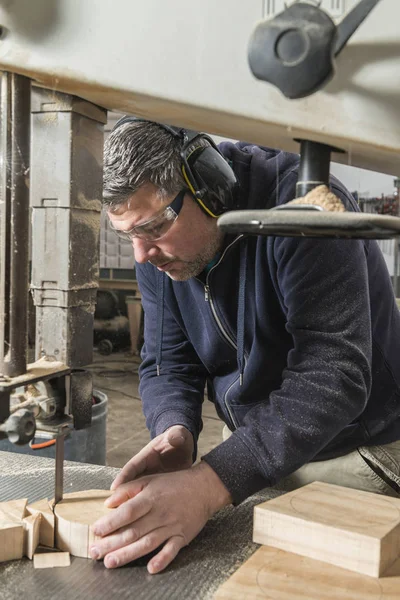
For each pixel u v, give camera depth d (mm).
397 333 1199
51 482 1144
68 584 786
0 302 660
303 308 949
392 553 831
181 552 883
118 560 823
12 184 636
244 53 542
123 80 551
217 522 990
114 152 908
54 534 875
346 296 938
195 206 973
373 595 749
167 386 1269
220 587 760
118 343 5559
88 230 750
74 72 555
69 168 698
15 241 649
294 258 946
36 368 729
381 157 608
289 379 958
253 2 532
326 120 549
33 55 556
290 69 476
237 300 1141
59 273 734
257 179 1048
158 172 906
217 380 1295
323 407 910
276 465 904
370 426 1187
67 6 545
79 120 695
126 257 5555
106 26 545
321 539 834
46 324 759
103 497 964
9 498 1058
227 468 913
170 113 604
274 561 832
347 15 492
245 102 550
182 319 1270
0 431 705
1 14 547
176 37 542
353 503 921
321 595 746
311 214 505
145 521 856
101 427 2041
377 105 541
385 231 508
